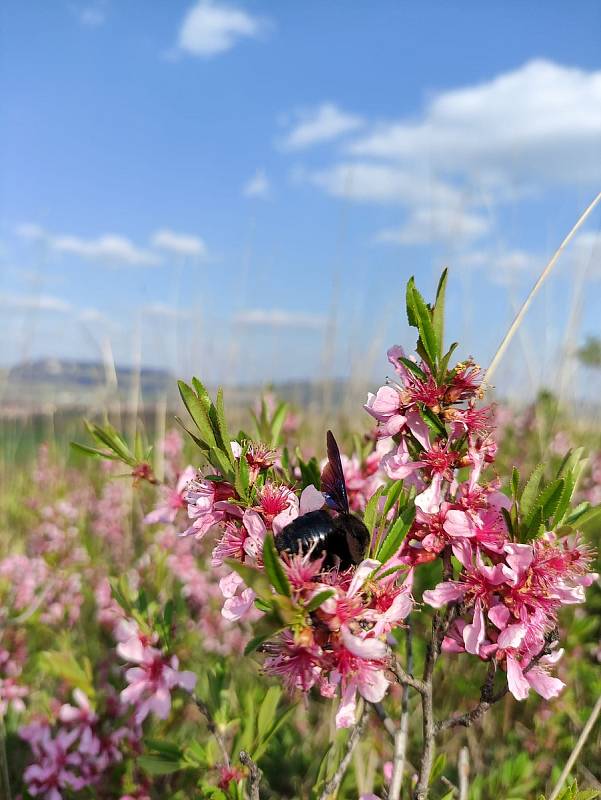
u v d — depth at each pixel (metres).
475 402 0.15
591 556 0.14
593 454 0.43
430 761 0.15
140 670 0.21
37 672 0.36
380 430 0.15
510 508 0.14
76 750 0.27
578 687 0.32
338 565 0.13
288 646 0.12
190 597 0.35
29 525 0.50
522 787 0.25
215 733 0.20
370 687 0.12
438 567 0.29
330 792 0.16
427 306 0.14
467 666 0.30
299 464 0.19
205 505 0.15
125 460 0.22
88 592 0.42
